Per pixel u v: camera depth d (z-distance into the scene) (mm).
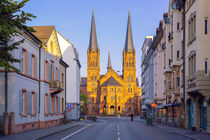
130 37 145125
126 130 29984
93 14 146250
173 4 34125
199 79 23016
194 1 24875
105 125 42000
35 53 28938
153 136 22047
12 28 14109
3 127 21312
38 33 32844
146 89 75438
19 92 23891
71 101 59219
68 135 22391
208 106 23297
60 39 59688
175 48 33812
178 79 33625
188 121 29594
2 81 22688
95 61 146250
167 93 37719
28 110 26297
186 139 19406
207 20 23391
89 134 23516
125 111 141625
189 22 26953
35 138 18422
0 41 15125
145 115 85750
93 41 146750
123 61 146125
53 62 35094
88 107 144000
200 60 23156
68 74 59688
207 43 23266
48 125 32562
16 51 23172
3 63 14367
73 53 60250
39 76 30109
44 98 30672
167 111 42219
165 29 41125
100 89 143750
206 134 22750
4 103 22641
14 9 14438
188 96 27859
